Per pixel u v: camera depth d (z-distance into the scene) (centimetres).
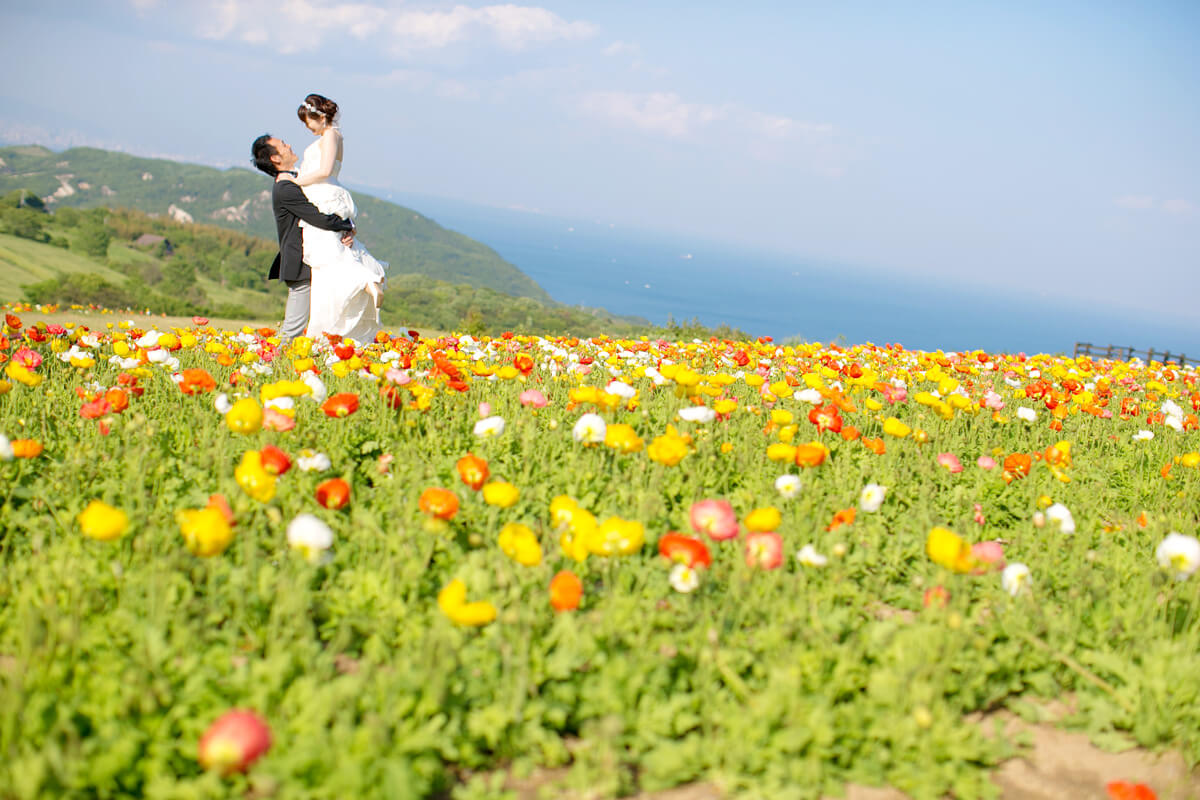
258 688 227
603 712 243
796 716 238
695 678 256
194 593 287
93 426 429
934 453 516
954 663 272
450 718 235
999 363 994
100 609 270
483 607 241
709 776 232
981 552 301
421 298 13100
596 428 401
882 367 921
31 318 1905
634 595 289
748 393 655
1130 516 462
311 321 816
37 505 349
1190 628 318
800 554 305
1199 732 265
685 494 407
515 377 565
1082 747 269
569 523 304
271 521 312
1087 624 319
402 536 311
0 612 267
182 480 379
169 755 211
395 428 463
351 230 824
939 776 238
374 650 256
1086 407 615
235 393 522
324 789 199
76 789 200
